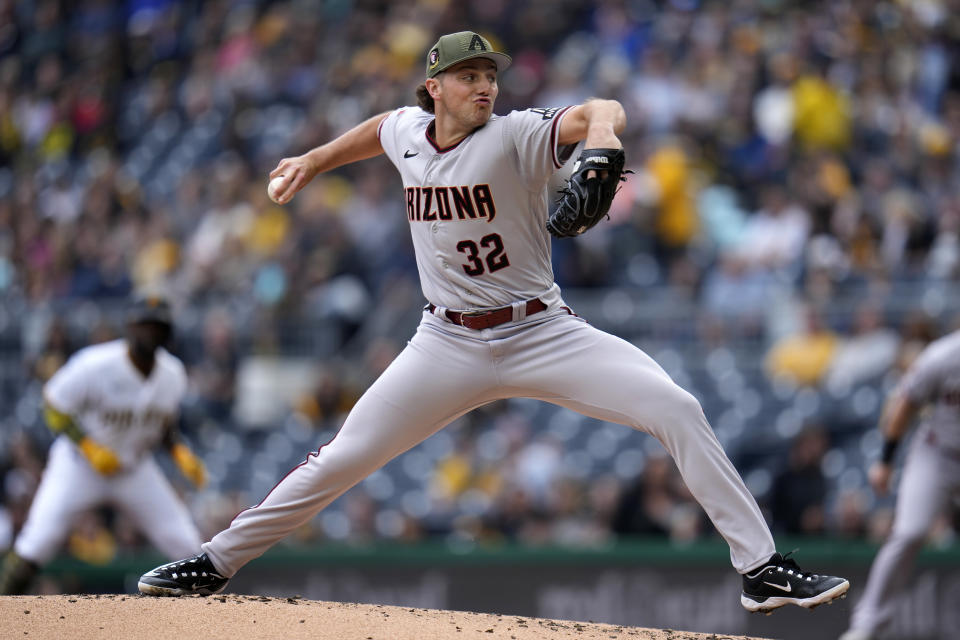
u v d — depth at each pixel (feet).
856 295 124.47
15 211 176.76
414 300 139.44
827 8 169.58
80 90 198.18
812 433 107.24
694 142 150.92
